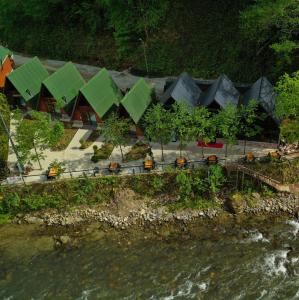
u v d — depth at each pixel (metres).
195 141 55.62
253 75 64.94
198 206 50.00
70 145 57.91
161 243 47.22
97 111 57.28
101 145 57.31
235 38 67.31
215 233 47.62
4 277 45.66
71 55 78.44
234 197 49.66
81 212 51.19
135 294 42.38
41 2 78.00
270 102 53.22
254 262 44.06
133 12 71.00
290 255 44.34
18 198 51.72
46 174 52.75
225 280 42.66
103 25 77.00
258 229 47.53
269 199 49.69
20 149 51.72
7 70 73.06
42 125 52.66
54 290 43.75
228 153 53.41
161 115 51.09
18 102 65.81
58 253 47.56
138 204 50.66
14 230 50.81
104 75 60.91
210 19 69.88
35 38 82.25
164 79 68.88
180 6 71.81
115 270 44.97
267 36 61.44
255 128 52.56
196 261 44.88
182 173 49.84
